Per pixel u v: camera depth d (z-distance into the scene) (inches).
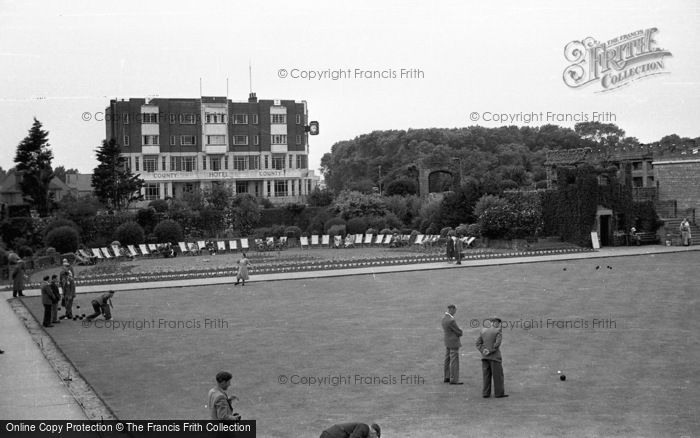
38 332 1154.0
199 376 837.2
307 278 1827.0
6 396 764.6
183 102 4658.0
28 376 854.5
